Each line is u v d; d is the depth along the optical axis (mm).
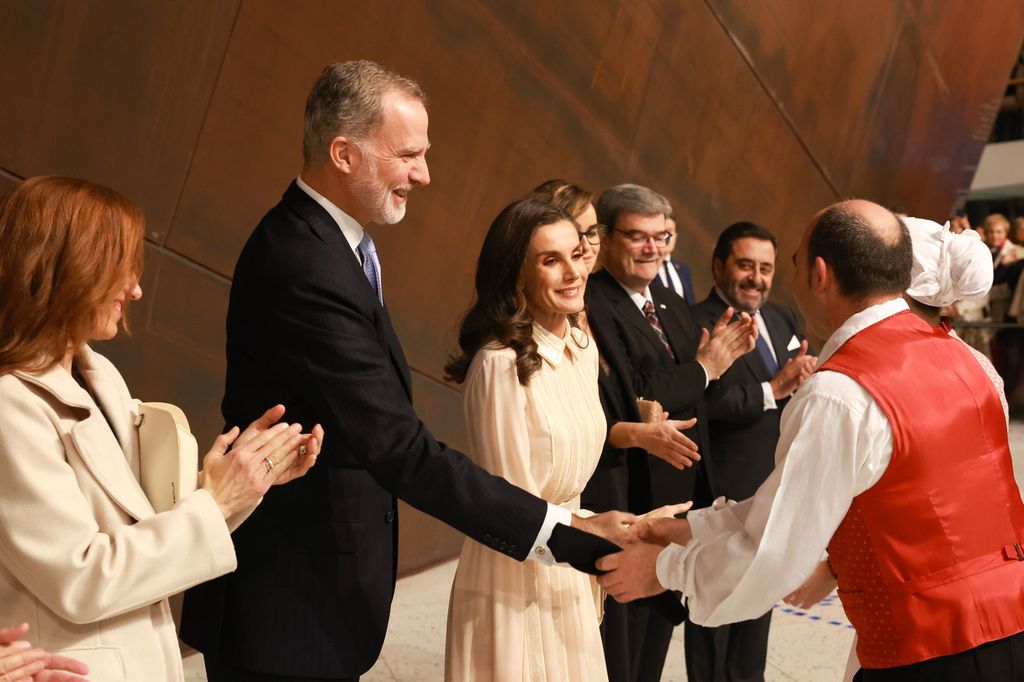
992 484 1809
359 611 1997
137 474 1647
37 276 1499
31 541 1451
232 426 2021
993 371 2068
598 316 2900
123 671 1522
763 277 3459
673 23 5570
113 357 3457
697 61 5859
